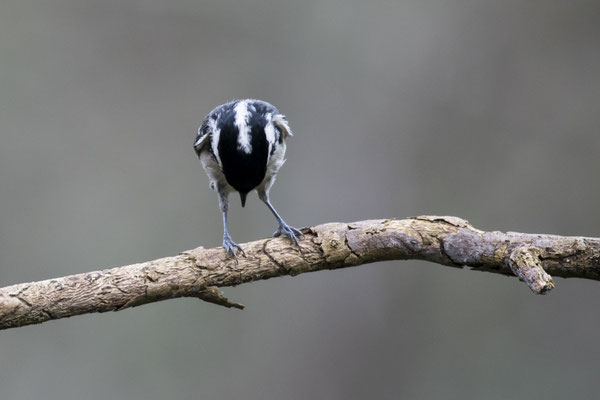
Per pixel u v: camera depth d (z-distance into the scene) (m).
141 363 15.12
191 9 17.31
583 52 16.23
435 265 14.97
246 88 16.97
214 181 8.33
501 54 16.25
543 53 16.22
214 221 16.77
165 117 17.64
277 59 16.66
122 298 5.68
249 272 5.94
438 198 15.78
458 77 16.17
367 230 6.00
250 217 16.02
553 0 16.20
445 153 15.97
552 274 5.64
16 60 17.52
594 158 15.87
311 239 6.02
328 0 16.31
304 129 16.09
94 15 17.73
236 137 7.43
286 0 16.58
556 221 15.77
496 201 15.84
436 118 16.05
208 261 5.86
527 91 16.27
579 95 16.16
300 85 16.41
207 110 17.42
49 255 16.69
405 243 5.93
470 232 5.84
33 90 17.50
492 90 16.20
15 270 16.50
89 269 16.72
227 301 6.08
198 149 8.27
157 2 17.41
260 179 7.58
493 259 5.71
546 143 16.00
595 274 5.55
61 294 5.55
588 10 16.17
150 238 16.94
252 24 16.88
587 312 14.97
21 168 17.20
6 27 17.52
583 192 15.73
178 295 5.86
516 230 15.76
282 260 5.97
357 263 6.06
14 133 17.28
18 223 16.84
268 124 7.68
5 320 5.47
